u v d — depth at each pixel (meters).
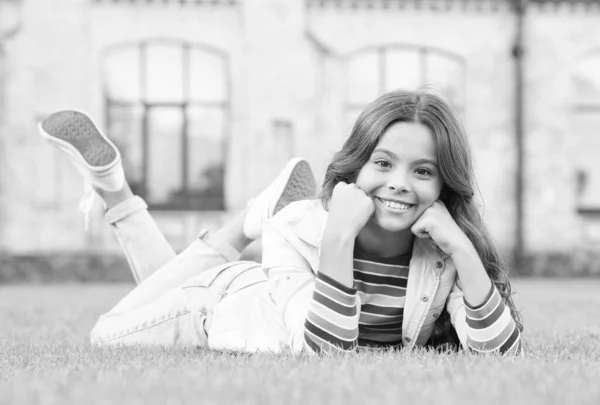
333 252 2.60
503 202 16.30
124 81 15.68
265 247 2.89
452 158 2.63
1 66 15.31
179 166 15.73
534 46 16.36
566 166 16.34
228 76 15.74
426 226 2.63
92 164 3.81
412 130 2.60
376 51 16.12
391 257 2.77
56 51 15.41
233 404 1.73
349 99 16.02
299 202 2.93
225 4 15.70
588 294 10.11
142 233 3.93
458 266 2.64
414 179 2.62
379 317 2.80
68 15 15.45
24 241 15.12
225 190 15.75
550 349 3.08
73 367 2.43
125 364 2.49
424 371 2.21
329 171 2.77
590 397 1.82
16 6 15.41
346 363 2.30
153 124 15.73
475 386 1.96
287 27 15.78
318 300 2.60
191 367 2.36
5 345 3.51
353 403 1.73
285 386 1.93
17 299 9.30
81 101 15.43
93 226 15.27
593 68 16.58
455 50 16.20
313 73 15.86
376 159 2.63
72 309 6.98
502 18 16.36
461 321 2.76
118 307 3.53
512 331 2.68
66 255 15.05
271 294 2.87
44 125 3.86
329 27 15.92
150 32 15.55
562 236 16.28
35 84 15.35
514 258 16.14
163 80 15.72
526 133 16.34
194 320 3.20
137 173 15.67
